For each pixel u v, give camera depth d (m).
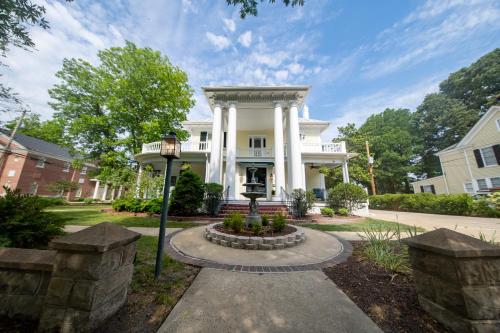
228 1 4.28
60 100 17.08
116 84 15.47
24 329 1.91
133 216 9.72
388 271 3.54
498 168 15.13
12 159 22.28
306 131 17.38
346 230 7.29
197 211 9.80
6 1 3.96
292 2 4.25
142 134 16.19
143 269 3.44
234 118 12.34
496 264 1.93
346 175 14.43
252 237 5.07
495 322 1.80
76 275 1.87
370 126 33.34
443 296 2.06
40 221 3.62
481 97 24.56
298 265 3.83
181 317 2.15
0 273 2.11
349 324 2.10
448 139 26.45
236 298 2.60
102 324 1.92
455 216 12.77
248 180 15.32
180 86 17.05
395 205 19.02
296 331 1.98
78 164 17.56
